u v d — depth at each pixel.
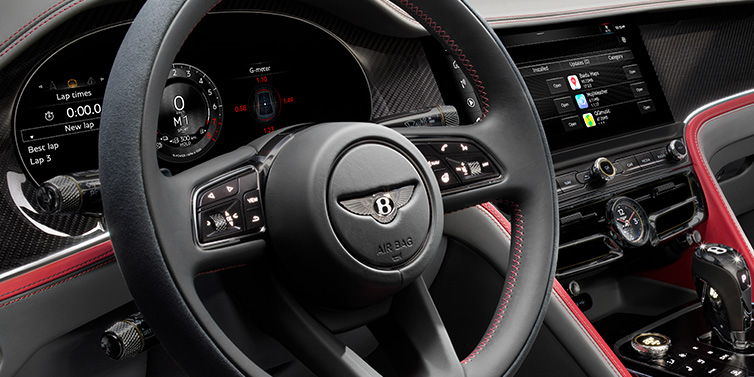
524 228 0.92
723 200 1.61
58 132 0.91
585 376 1.19
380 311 0.85
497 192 0.92
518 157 0.92
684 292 1.66
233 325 0.90
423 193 0.80
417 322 0.84
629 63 1.59
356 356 0.81
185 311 0.65
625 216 1.44
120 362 0.93
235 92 1.08
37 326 0.84
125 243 0.64
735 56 1.82
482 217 1.17
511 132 0.93
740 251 1.57
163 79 0.66
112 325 0.84
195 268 0.69
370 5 1.11
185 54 1.02
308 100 1.17
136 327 0.79
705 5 1.72
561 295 1.18
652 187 1.53
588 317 1.55
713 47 1.77
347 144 0.76
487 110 0.94
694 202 1.60
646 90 1.61
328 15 1.14
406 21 1.17
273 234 0.75
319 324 0.79
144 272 0.64
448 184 0.89
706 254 1.38
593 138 1.49
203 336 0.66
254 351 0.93
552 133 1.43
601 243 1.43
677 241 1.62
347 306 0.79
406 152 0.80
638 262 1.62
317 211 0.73
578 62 1.51
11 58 0.86
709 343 1.41
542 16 1.45
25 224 0.86
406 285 0.79
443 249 1.17
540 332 1.18
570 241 1.39
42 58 0.89
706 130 1.68
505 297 0.88
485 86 0.93
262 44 1.11
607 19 1.59
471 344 1.25
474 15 0.89
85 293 0.87
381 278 0.75
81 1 0.89
